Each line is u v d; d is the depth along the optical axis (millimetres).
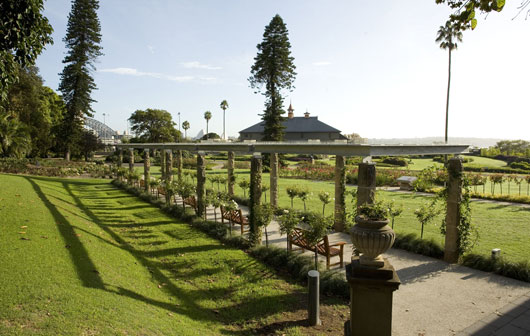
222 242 9430
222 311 5418
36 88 32500
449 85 29328
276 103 35406
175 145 17406
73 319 3840
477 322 5219
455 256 7938
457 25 4000
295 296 6008
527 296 6133
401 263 7988
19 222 7664
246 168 38094
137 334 3863
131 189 19859
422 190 19438
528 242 9281
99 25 37031
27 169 25391
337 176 10688
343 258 8344
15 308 3861
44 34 7281
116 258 7164
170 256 8109
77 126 36812
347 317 5285
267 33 34375
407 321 5281
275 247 8297
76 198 16641
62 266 5551
